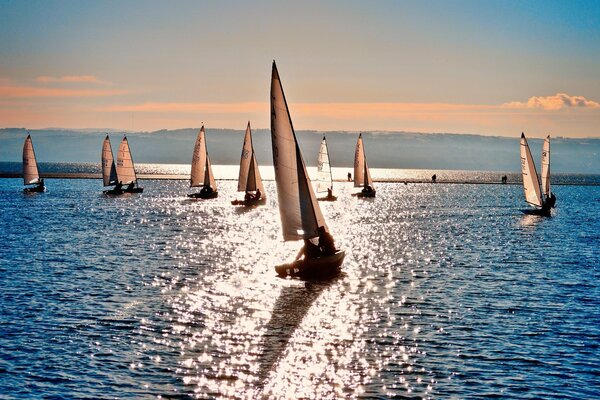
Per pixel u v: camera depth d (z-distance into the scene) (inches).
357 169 6240.2
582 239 2960.1
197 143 5295.3
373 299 1604.3
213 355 1160.8
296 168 1878.7
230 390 1013.8
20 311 1421.0
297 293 1664.6
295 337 1270.9
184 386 1026.1
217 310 1472.7
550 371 1094.4
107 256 2244.1
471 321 1393.9
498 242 2844.5
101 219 3641.7
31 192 5831.7
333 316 1435.8
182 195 5989.2
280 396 995.9
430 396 996.6
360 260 2274.9
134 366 1101.1
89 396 983.6
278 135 1884.8
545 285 1793.8
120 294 1616.6
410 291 1705.2
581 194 7578.7
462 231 3329.2
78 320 1362.0
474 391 1015.6
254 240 2861.7
